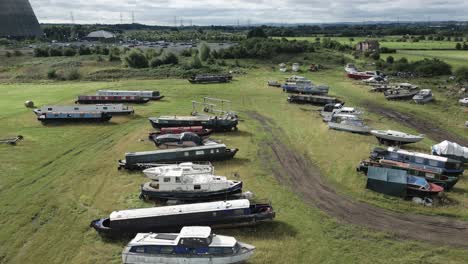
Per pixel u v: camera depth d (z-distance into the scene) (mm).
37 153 45906
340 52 155875
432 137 55000
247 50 139750
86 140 51250
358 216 31875
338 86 95500
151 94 76188
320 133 55125
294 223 30656
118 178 39062
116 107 63531
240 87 92875
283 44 144125
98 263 25719
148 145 49312
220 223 29297
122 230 28500
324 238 28656
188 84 96812
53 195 35031
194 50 150000
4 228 29609
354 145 49531
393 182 35094
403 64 115188
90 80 107062
